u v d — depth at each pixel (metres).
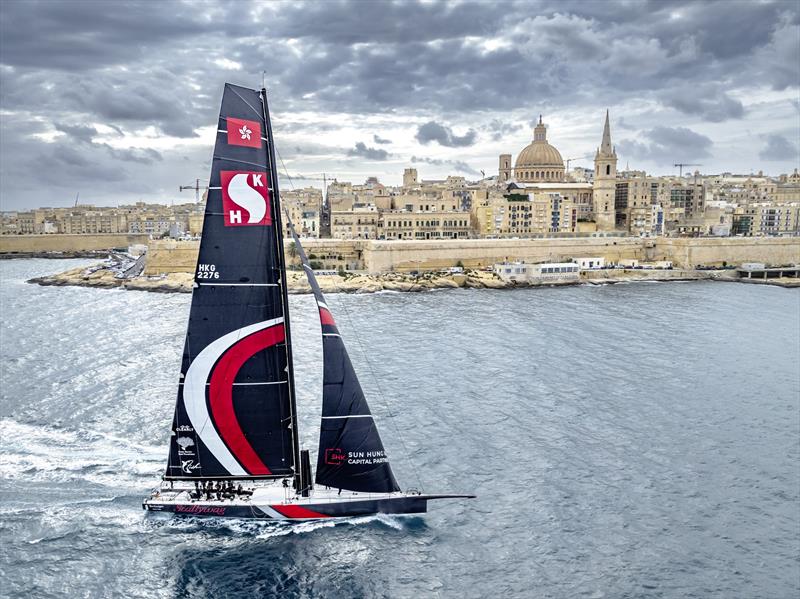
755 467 57.06
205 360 44.31
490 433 63.59
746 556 44.72
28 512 47.84
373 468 47.81
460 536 46.41
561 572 42.81
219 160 42.22
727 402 72.94
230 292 43.75
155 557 43.22
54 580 40.88
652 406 71.50
